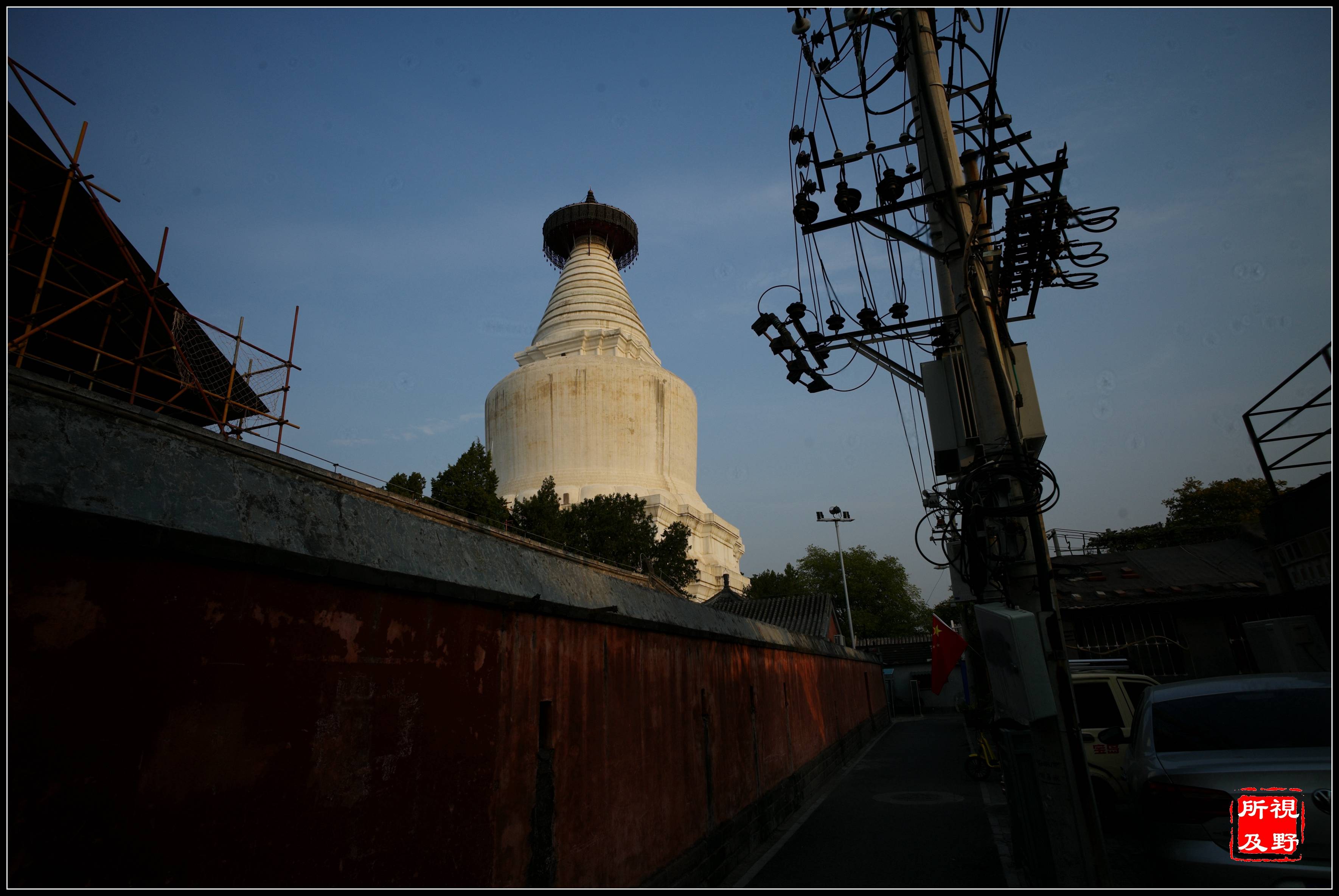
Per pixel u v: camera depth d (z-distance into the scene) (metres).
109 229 8.26
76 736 2.55
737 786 9.61
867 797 13.56
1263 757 5.28
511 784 4.92
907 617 64.06
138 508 3.00
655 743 7.33
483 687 4.79
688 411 46.88
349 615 3.83
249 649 3.25
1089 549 22.12
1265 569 13.80
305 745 3.45
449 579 4.57
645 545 28.14
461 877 4.32
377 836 3.78
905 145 7.95
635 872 6.46
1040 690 5.59
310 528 3.82
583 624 6.25
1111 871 7.73
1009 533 6.53
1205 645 15.91
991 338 6.47
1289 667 11.64
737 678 10.59
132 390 9.56
